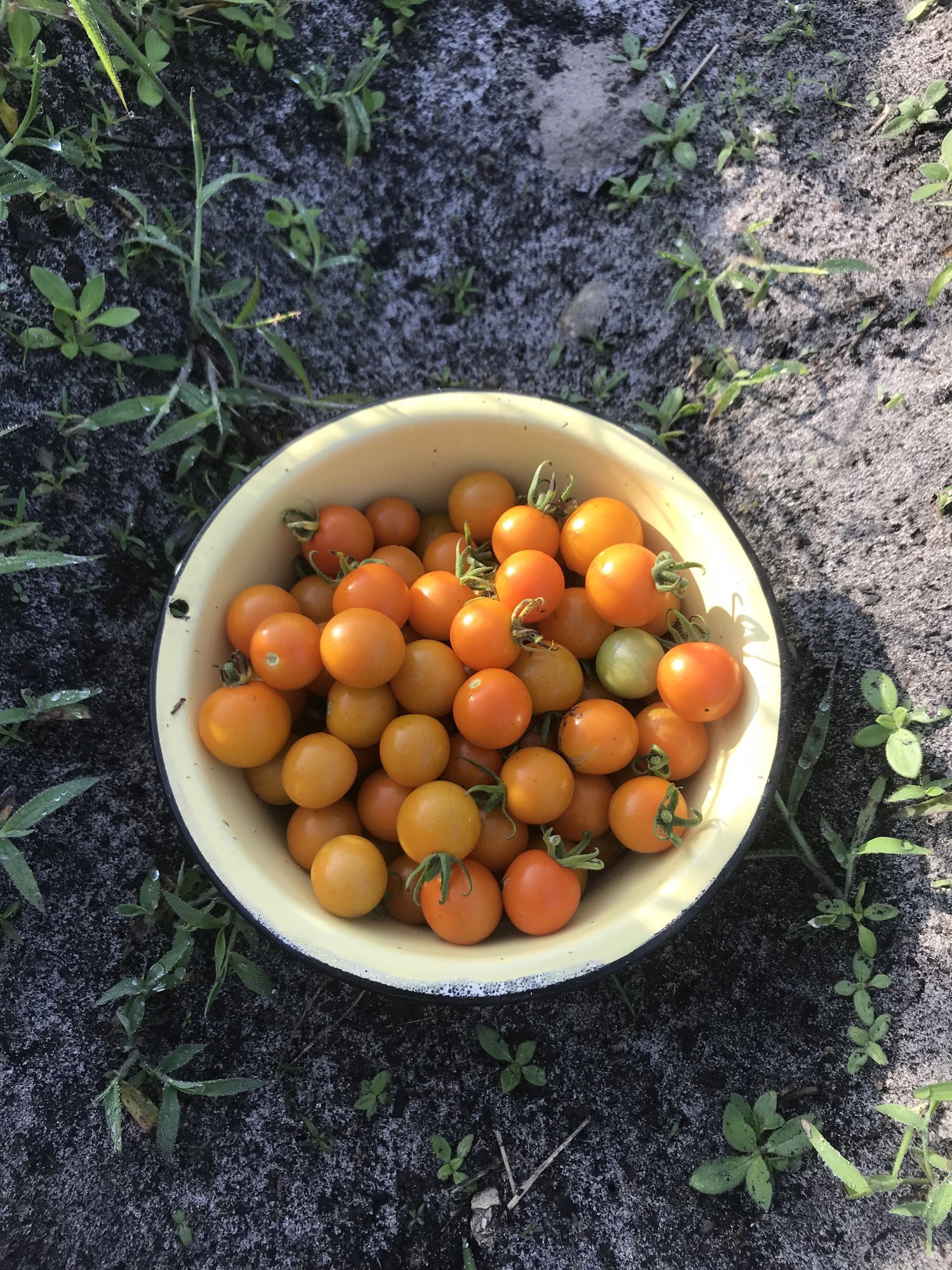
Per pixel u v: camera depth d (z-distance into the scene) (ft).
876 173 1.25
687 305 1.27
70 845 1.21
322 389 1.29
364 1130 1.19
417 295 1.28
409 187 1.27
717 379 1.27
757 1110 1.14
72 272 1.17
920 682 1.20
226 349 1.18
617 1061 1.21
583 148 1.28
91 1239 1.13
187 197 1.22
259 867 0.96
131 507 1.23
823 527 1.24
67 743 1.22
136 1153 1.16
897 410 1.22
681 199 1.27
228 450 1.28
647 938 0.92
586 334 1.29
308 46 1.25
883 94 1.26
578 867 0.98
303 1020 1.22
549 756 1.00
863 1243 1.13
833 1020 1.20
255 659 1.00
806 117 1.27
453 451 1.09
